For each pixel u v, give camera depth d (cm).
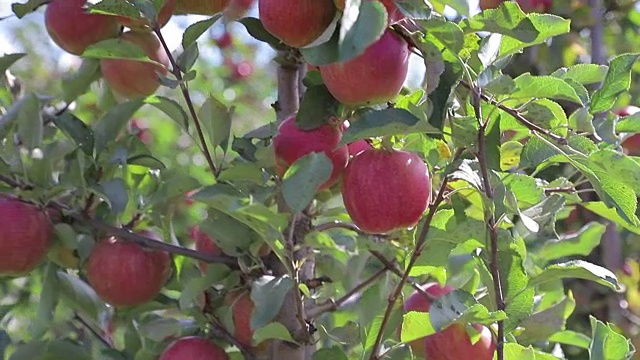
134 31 266
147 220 266
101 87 281
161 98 258
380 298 251
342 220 260
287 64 254
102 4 249
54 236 260
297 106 255
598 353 250
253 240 252
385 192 240
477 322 238
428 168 248
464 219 244
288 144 245
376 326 250
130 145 267
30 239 257
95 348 274
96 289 260
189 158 455
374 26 222
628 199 239
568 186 262
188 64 253
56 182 264
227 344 259
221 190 240
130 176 268
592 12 350
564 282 338
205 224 252
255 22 251
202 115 258
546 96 238
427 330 245
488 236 241
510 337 252
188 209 302
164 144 444
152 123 448
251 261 254
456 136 239
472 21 234
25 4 264
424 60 237
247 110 527
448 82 234
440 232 244
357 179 242
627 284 329
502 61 246
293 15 239
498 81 235
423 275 266
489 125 241
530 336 266
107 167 264
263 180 249
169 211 264
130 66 267
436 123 233
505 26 233
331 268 260
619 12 405
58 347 263
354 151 248
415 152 248
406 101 247
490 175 242
